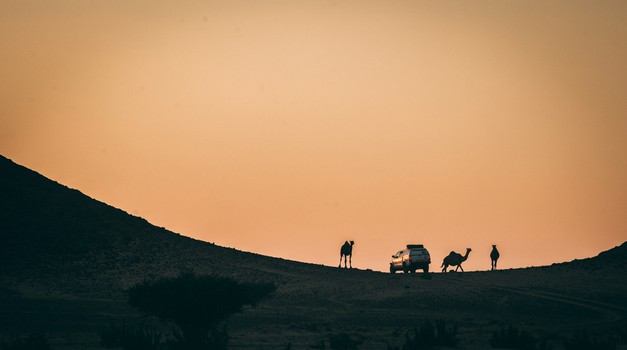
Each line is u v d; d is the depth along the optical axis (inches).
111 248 4355.3
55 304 3267.7
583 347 1800.0
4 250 4092.0
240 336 2351.1
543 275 4288.9
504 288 3885.3
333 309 3417.8
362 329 2628.0
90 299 3472.0
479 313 3277.6
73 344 2064.5
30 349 1827.0
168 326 2728.8
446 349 1907.0
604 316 3105.3
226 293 2075.5
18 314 2933.1
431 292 3799.2
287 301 3651.6
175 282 2084.2
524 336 1936.5
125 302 3430.1
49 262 4035.4
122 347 1932.8
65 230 4456.2
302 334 2452.0
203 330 2091.5
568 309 3314.5
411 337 2317.9
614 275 4163.4
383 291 3895.2
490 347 1941.4
